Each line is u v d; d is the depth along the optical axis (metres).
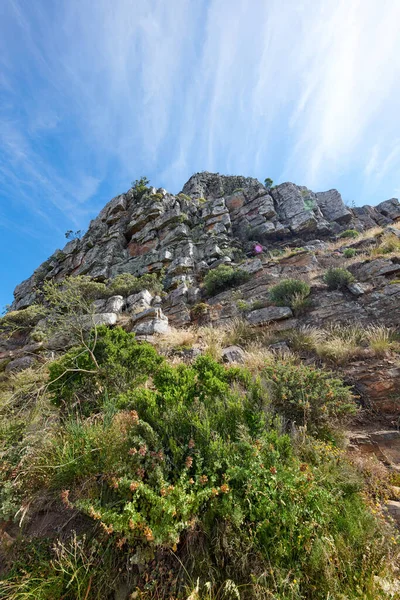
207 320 9.47
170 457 2.69
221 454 2.54
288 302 8.11
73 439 3.10
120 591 1.91
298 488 2.20
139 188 28.88
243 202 23.62
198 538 2.07
